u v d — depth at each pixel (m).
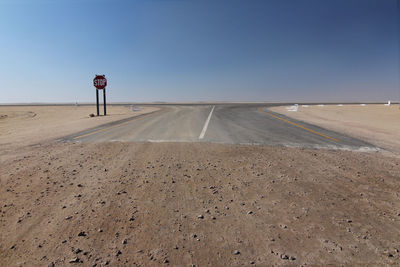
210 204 2.94
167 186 3.57
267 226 2.41
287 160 4.96
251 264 1.86
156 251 2.04
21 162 4.96
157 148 6.22
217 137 7.81
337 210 2.75
